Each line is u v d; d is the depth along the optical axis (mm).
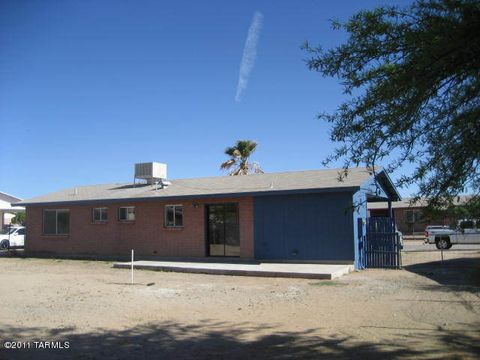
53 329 8695
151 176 25219
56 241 25938
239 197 20375
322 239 18531
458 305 10461
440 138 4770
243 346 7539
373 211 37969
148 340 7938
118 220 24000
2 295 12672
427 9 4332
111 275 17344
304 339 7902
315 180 19969
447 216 4992
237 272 16750
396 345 7395
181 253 22047
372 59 4723
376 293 12359
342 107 4926
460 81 4543
